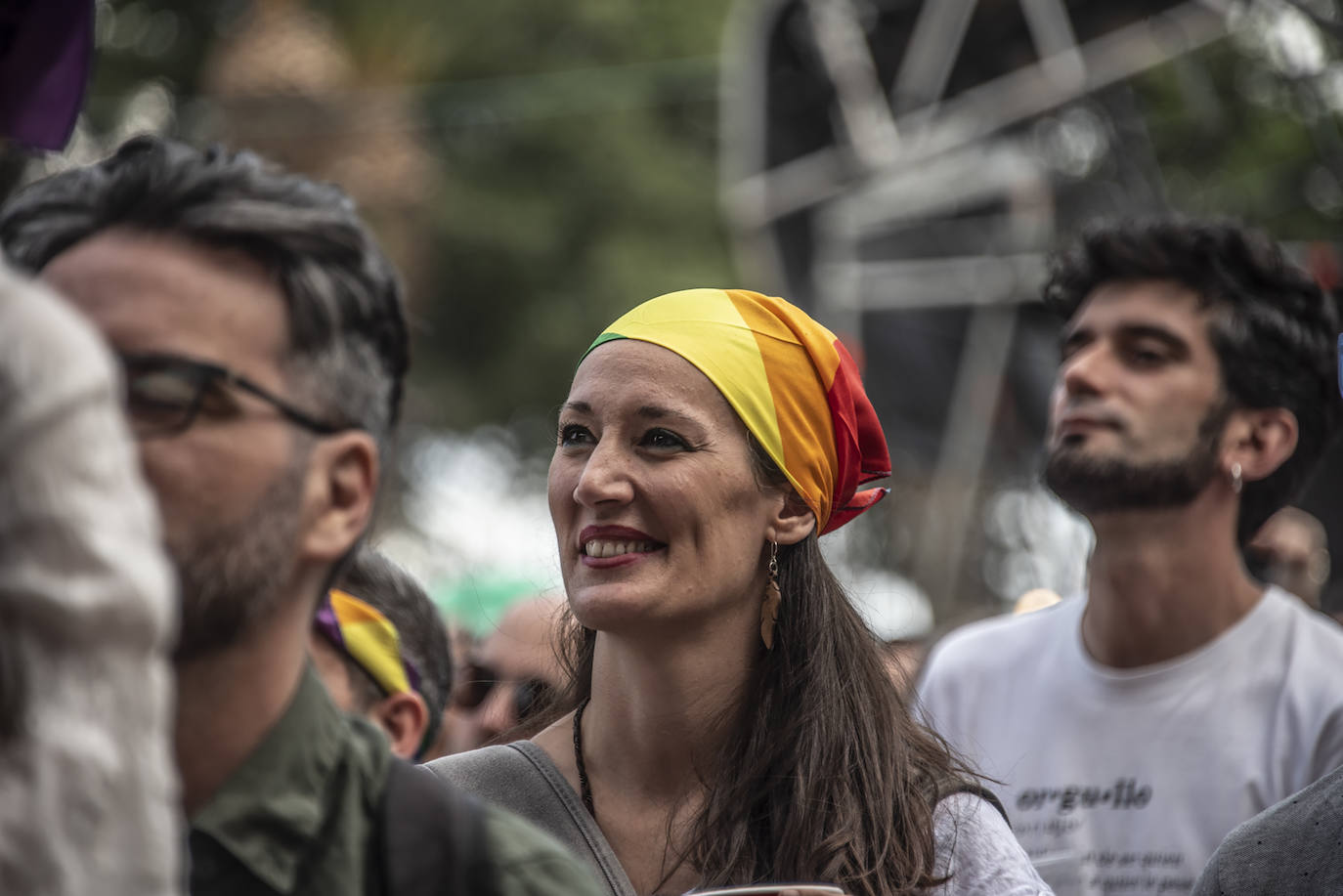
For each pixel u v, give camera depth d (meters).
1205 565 5.57
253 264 2.50
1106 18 16.14
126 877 1.83
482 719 6.51
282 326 2.50
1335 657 5.46
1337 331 5.99
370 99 25.61
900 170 17.33
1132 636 5.59
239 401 2.43
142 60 30.75
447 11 31.94
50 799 1.78
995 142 17.22
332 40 25.77
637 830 4.07
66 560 1.78
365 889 2.51
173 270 2.45
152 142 2.68
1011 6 16.70
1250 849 3.98
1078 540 13.02
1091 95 16.36
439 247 31.22
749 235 18.19
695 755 4.12
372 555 5.22
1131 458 5.53
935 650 6.32
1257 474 5.69
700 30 33.06
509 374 32.56
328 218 2.57
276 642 2.54
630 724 4.13
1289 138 16.75
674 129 34.47
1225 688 5.47
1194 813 5.36
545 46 32.72
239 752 2.53
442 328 32.81
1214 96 16.72
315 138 25.36
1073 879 5.41
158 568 1.86
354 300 2.59
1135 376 5.65
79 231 2.51
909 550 20.19
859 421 4.50
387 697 4.90
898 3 17.41
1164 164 17.33
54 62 3.39
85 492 1.79
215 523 2.40
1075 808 5.53
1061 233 16.89
